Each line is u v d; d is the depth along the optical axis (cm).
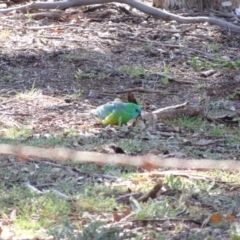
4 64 1552
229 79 1562
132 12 1992
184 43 1794
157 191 894
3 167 983
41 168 986
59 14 1903
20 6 1945
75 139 1106
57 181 948
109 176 969
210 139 1167
